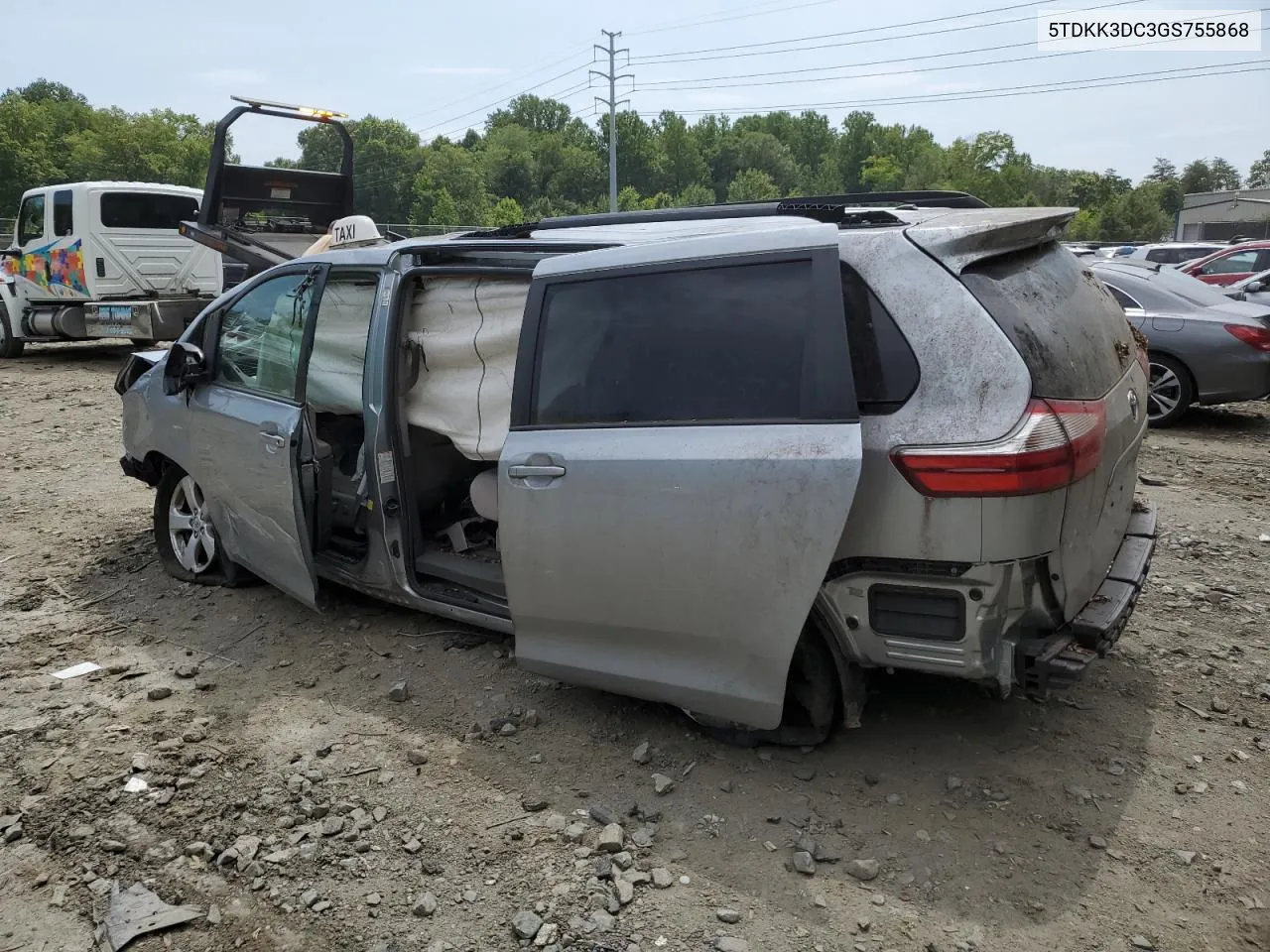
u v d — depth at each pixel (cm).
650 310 316
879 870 276
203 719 370
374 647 425
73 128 8238
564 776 324
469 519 447
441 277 385
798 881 273
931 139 12862
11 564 548
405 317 391
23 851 295
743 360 296
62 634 453
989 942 249
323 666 410
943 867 277
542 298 338
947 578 273
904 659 288
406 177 8994
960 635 276
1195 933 251
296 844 296
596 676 332
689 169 12638
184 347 468
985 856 281
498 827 299
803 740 327
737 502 287
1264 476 716
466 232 431
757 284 298
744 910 262
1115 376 320
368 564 415
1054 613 291
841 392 278
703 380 302
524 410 337
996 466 260
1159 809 301
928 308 278
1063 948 247
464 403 382
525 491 328
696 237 314
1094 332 318
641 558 306
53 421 979
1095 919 256
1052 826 294
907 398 277
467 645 420
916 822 296
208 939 259
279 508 422
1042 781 315
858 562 283
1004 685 283
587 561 318
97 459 809
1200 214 6581
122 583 516
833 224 297
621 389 317
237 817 309
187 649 434
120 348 1661
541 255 361
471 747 344
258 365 456
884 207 376
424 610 408
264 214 1059
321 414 457
